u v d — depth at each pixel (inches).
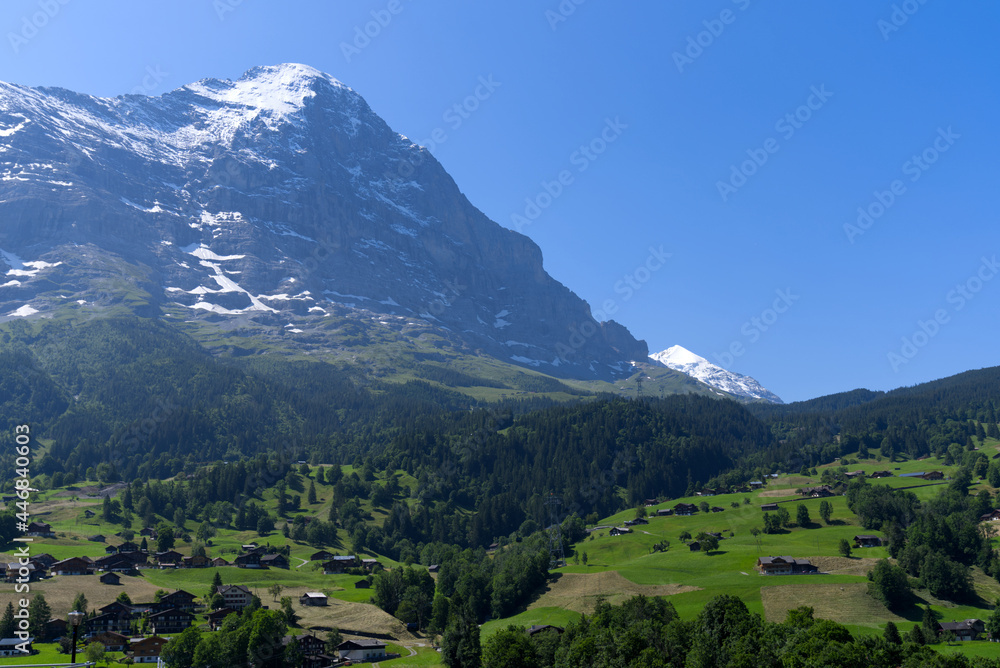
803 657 4830.2
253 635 6058.1
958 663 4904.0
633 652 5270.7
